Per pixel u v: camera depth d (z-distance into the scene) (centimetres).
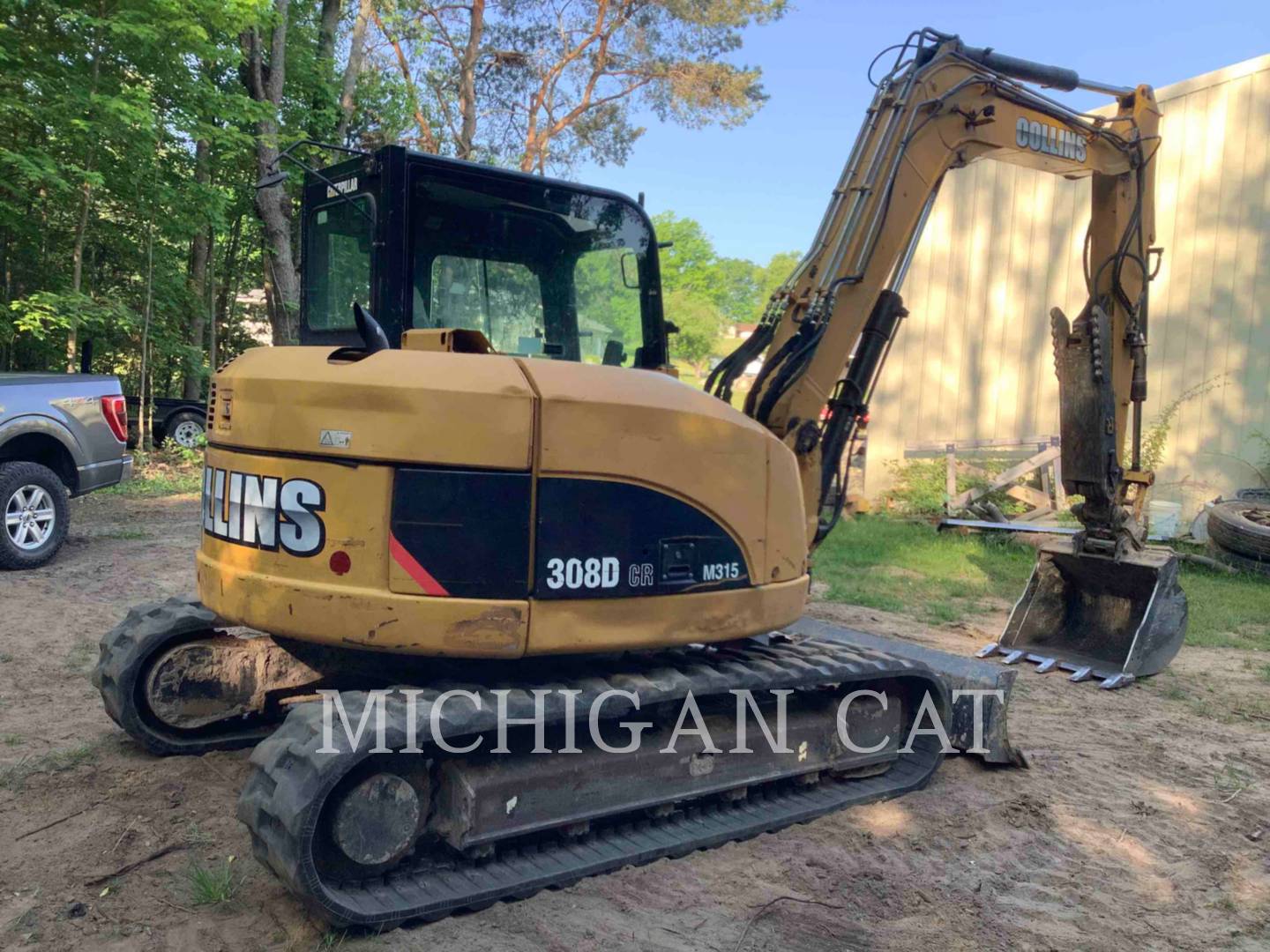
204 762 459
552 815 362
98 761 455
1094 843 422
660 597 370
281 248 1652
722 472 386
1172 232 1249
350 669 423
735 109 2380
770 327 514
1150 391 1273
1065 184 1373
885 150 529
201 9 1292
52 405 884
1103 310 658
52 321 1368
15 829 387
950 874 388
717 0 2305
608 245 467
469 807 341
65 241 1518
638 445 362
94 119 1268
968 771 502
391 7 2028
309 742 313
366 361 348
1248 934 350
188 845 378
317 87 1884
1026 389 1419
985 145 573
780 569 411
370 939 319
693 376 535
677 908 349
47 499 863
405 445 335
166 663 459
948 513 1334
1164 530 1168
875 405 1557
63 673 581
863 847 407
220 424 387
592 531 354
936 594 938
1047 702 624
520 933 327
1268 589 980
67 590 775
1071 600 741
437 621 335
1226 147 1198
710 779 407
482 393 339
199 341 1886
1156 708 616
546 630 347
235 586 364
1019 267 1424
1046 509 1290
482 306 434
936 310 1508
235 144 1478
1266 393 1167
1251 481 1177
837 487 538
